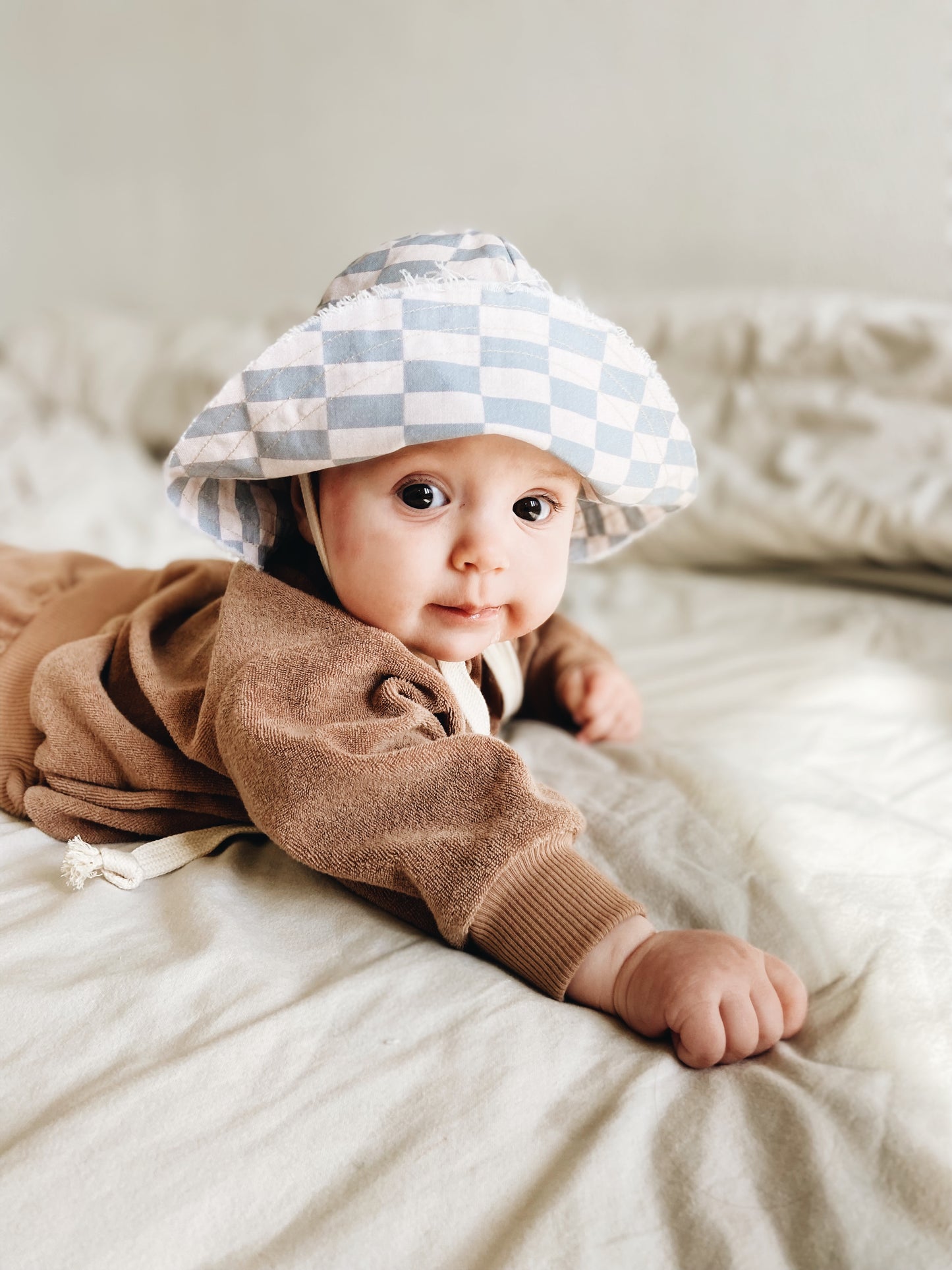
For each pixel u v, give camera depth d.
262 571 0.75
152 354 1.97
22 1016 0.56
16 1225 0.44
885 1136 0.50
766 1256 0.44
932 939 0.67
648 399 0.71
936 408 1.41
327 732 0.65
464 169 2.23
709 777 0.85
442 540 0.67
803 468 1.42
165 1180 0.46
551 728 0.99
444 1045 0.55
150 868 0.71
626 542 0.90
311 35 2.29
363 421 0.64
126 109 2.49
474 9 2.13
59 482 1.67
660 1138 0.50
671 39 1.96
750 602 1.38
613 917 0.61
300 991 0.59
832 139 1.87
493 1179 0.47
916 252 1.84
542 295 0.66
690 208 2.02
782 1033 0.58
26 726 0.83
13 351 2.04
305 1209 0.46
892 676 1.13
